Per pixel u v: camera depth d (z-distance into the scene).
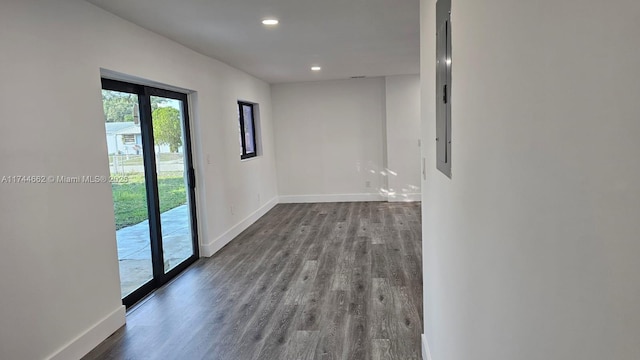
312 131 7.54
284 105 7.54
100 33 2.79
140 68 3.28
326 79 7.19
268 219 6.33
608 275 0.42
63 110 2.44
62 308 2.39
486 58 0.89
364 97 7.36
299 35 3.73
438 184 1.68
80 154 2.57
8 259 2.05
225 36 3.67
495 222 0.84
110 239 2.84
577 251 0.49
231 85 5.39
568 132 0.50
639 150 0.37
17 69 2.13
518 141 0.69
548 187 0.57
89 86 2.68
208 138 4.62
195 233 4.46
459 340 1.27
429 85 1.89
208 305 3.23
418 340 2.56
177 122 4.20
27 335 2.15
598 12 0.43
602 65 0.42
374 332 2.68
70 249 2.46
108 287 2.79
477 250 1.01
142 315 3.08
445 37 1.41
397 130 7.21
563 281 0.53
